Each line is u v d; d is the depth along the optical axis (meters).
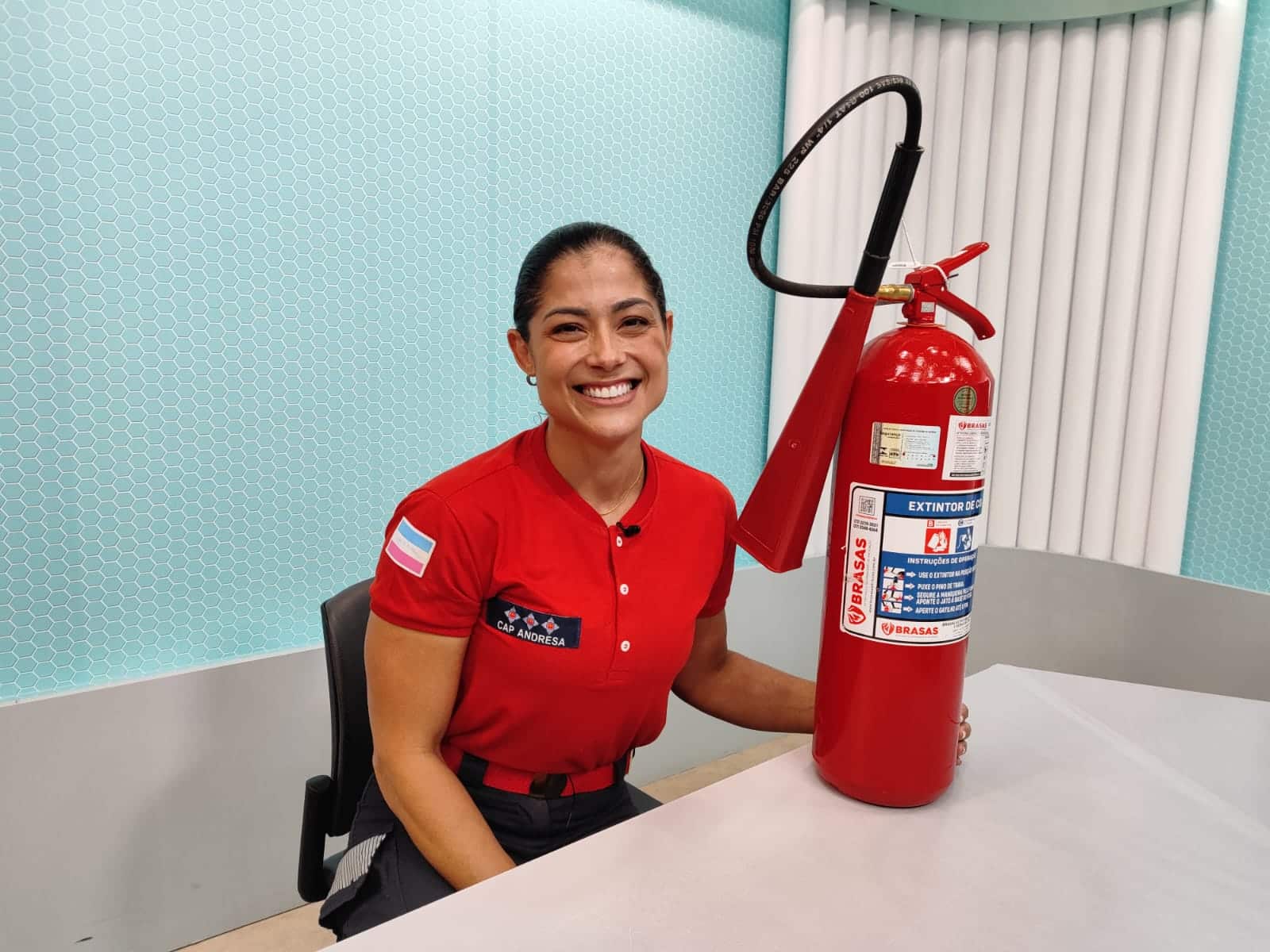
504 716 1.00
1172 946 0.61
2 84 1.41
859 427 0.75
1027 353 2.34
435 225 1.87
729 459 2.44
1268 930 0.63
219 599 1.72
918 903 0.65
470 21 1.84
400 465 1.91
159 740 1.62
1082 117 2.21
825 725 0.81
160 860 1.65
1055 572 2.34
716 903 0.65
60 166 1.47
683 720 2.38
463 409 1.97
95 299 1.53
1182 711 1.01
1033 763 0.88
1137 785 0.84
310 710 1.78
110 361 1.56
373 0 1.72
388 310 1.84
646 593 0.98
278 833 1.77
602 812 1.11
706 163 2.25
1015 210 2.32
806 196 2.24
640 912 0.64
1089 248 2.24
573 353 0.90
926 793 0.78
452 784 0.94
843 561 0.78
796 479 0.79
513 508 0.95
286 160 1.68
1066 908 0.65
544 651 0.95
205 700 1.66
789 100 2.25
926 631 0.74
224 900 1.72
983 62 2.27
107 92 1.49
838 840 0.74
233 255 1.65
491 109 1.89
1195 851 0.73
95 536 1.58
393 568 0.96
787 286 0.76
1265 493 2.12
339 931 0.99
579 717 1.00
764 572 2.38
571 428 0.94
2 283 1.45
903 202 0.69
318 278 1.75
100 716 1.56
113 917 1.61
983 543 2.46
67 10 1.44
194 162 1.59
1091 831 0.76
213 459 1.68
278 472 1.75
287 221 1.70
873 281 0.72
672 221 2.21
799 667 2.52
